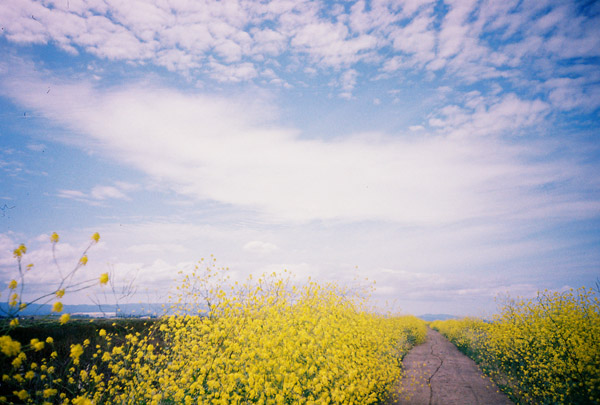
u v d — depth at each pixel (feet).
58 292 8.84
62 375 15.75
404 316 66.80
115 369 16.11
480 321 49.55
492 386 22.94
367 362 20.04
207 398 14.24
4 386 11.60
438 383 23.94
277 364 15.01
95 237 9.73
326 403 13.42
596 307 26.76
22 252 8.62
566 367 19.36
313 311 23.85
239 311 22.04
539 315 29.17
